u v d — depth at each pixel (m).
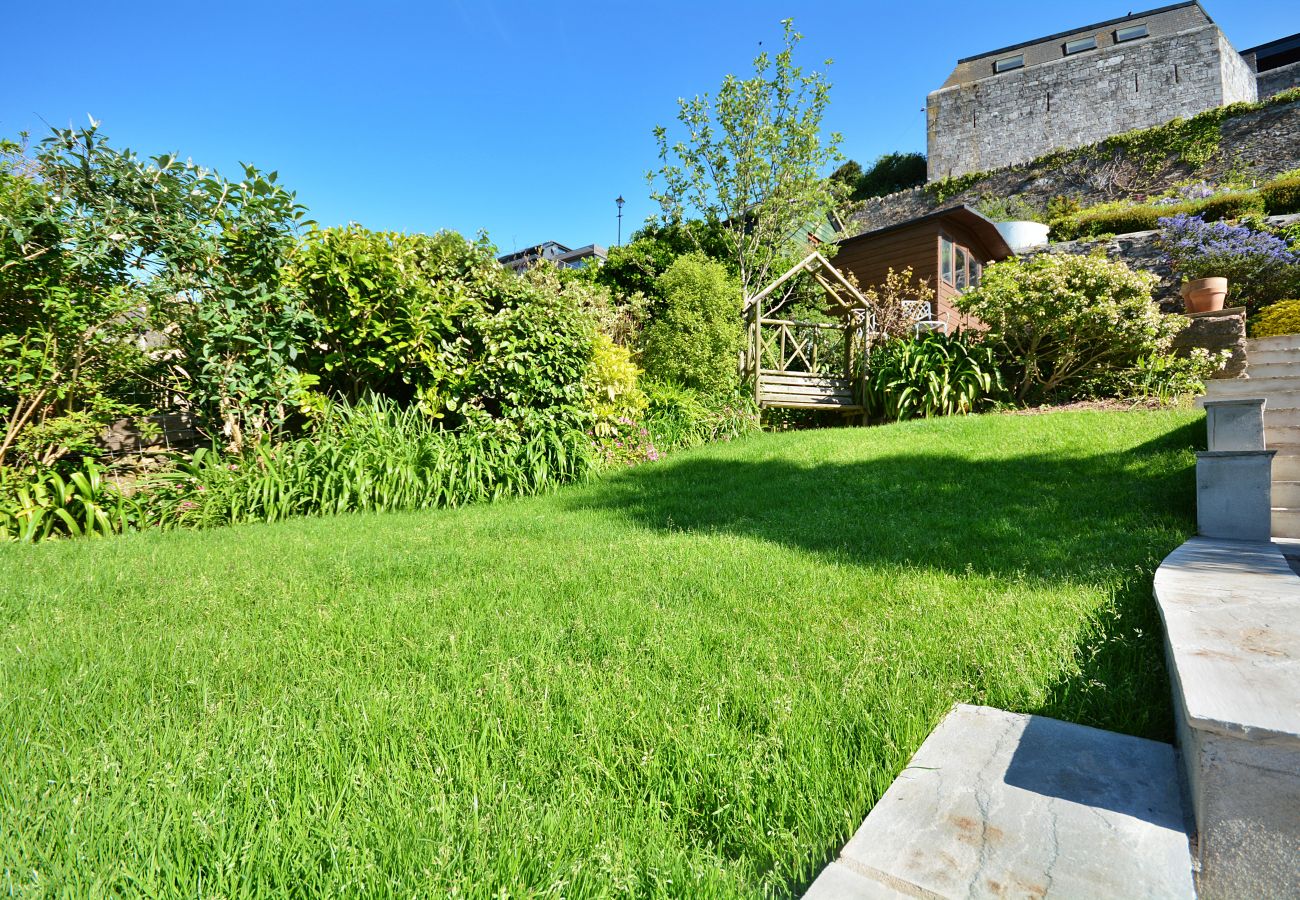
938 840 1.22
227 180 5.72
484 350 7.02
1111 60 27.78
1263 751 1.11
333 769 1.48
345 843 1.20
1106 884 1.09
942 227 15.84
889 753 1.52
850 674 1.96
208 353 5.59
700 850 1.25
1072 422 7.11
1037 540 3.58
